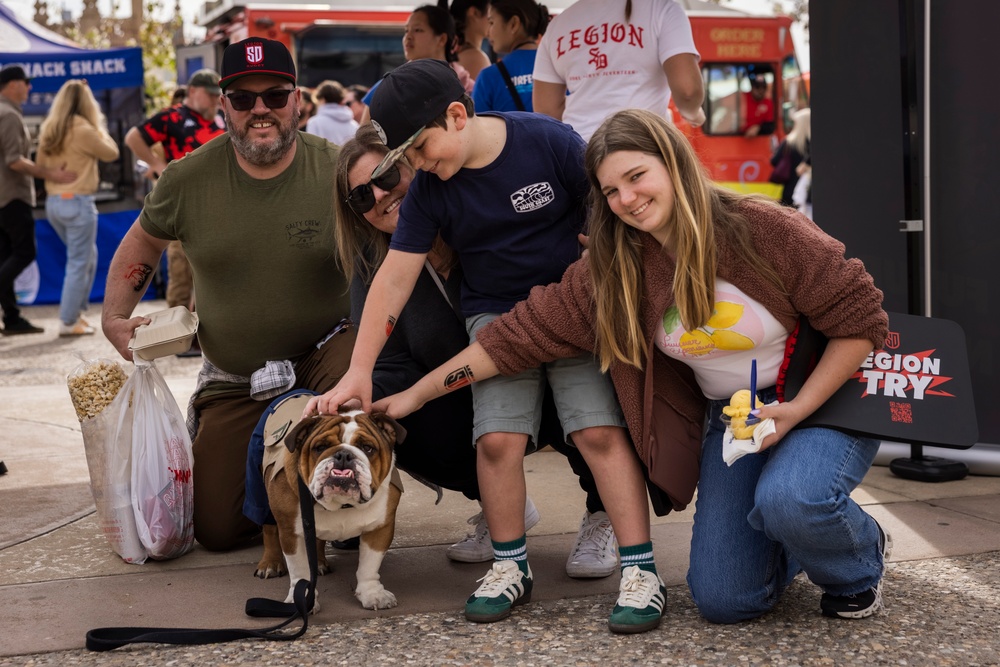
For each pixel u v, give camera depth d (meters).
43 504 4.23
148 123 8.59
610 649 2.74
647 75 4.57
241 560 3.60
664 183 2.68
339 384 3.03
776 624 2.88
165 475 3.54
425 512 4.15
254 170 3.71
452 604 3.12
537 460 4.97
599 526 3.41
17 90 9.36
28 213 9.49
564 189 3.03
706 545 2.90
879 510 3.97
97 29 23.83
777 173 14.16
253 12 13.42
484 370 2.99
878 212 4.75
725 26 14.96
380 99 2.79
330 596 3.21
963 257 4.55
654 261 2.84
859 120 4.75
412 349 3.42
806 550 2.75
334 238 3.68
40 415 6.04
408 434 3.34
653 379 2.97
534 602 3.13
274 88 3.56
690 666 2.61
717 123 15.04
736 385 2.93
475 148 2.93
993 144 4.44
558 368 3.05
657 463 2.92
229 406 3.83
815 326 2.76
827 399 2.83
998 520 3.83
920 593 3.09
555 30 4.73
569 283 2.93
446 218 3.03
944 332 2.92
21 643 2.82
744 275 2.73
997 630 2.79
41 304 12.01
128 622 2.99
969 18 4.44
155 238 3.86
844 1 4.72
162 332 3.54
